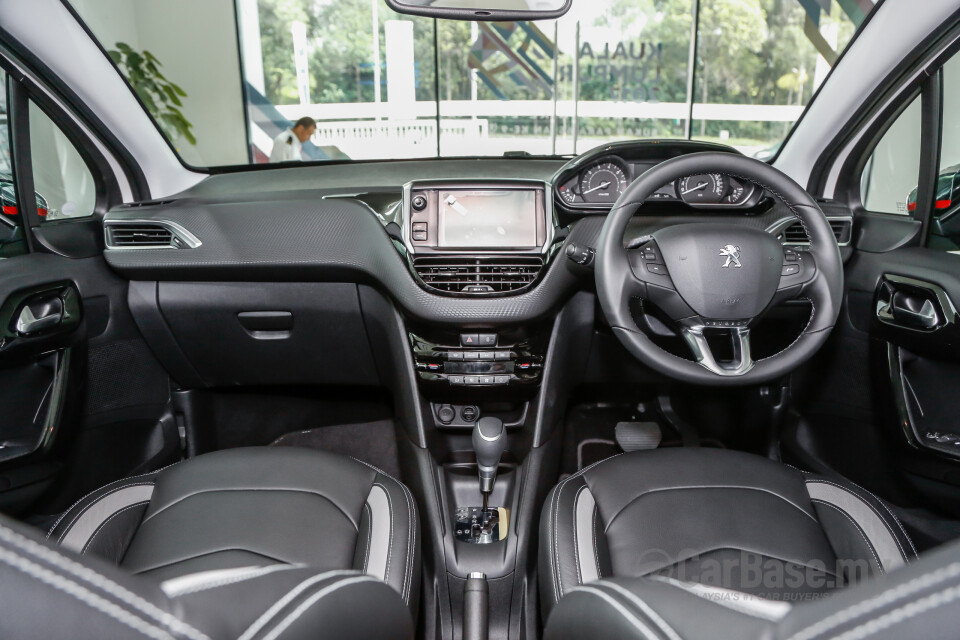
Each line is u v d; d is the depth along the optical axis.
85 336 1.59
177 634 0.34
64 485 1.54
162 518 1.08
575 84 8.88
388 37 8.45
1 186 1.49
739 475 1.20
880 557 1.05
